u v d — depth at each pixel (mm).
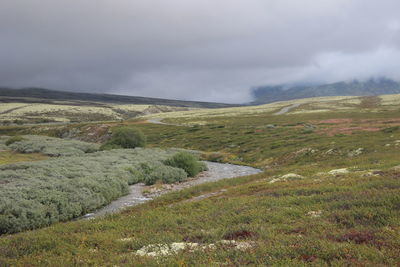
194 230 10367
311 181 18266
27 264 7492
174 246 8281
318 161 37375
